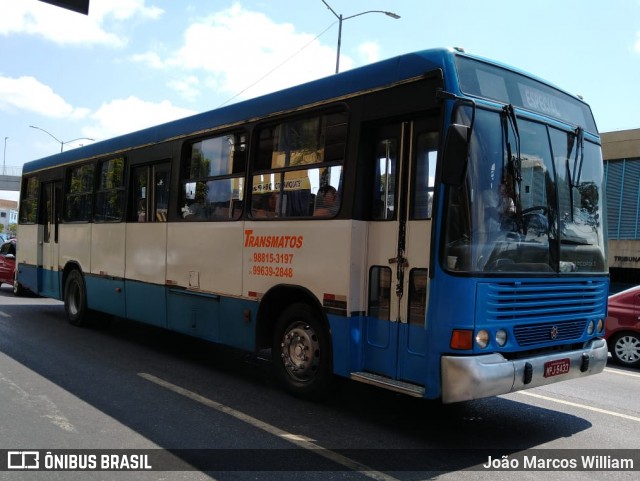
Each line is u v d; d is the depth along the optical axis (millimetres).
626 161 22266
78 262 10500
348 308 5422
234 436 4977
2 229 112062
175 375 7148
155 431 5043
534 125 5273
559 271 5262
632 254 21781
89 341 9219
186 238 7738
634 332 9680
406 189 5152
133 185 9133
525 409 6297
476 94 4891
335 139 5777
